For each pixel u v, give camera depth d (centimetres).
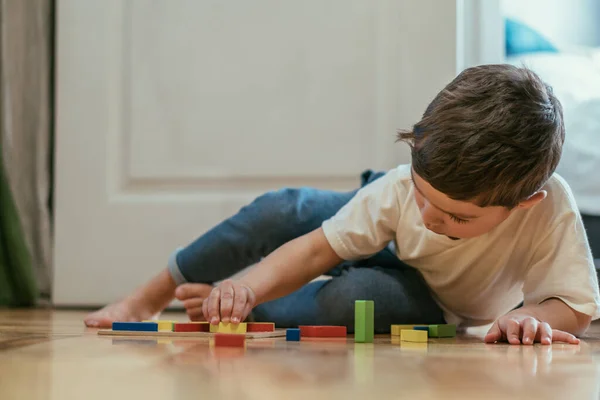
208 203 176
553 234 101
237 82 176
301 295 117
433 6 166
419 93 167
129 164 179
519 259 105
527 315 95
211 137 177
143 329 95
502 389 51
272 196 121
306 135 173
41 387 50
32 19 191
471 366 64
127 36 180
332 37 171
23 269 185
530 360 70
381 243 110
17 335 93
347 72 171
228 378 54
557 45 263
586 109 190
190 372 57
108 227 179
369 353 74
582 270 100
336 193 126
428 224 95
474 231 95
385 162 169
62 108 181
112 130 180
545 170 92
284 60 174
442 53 166
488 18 168
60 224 180
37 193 192
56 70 182
